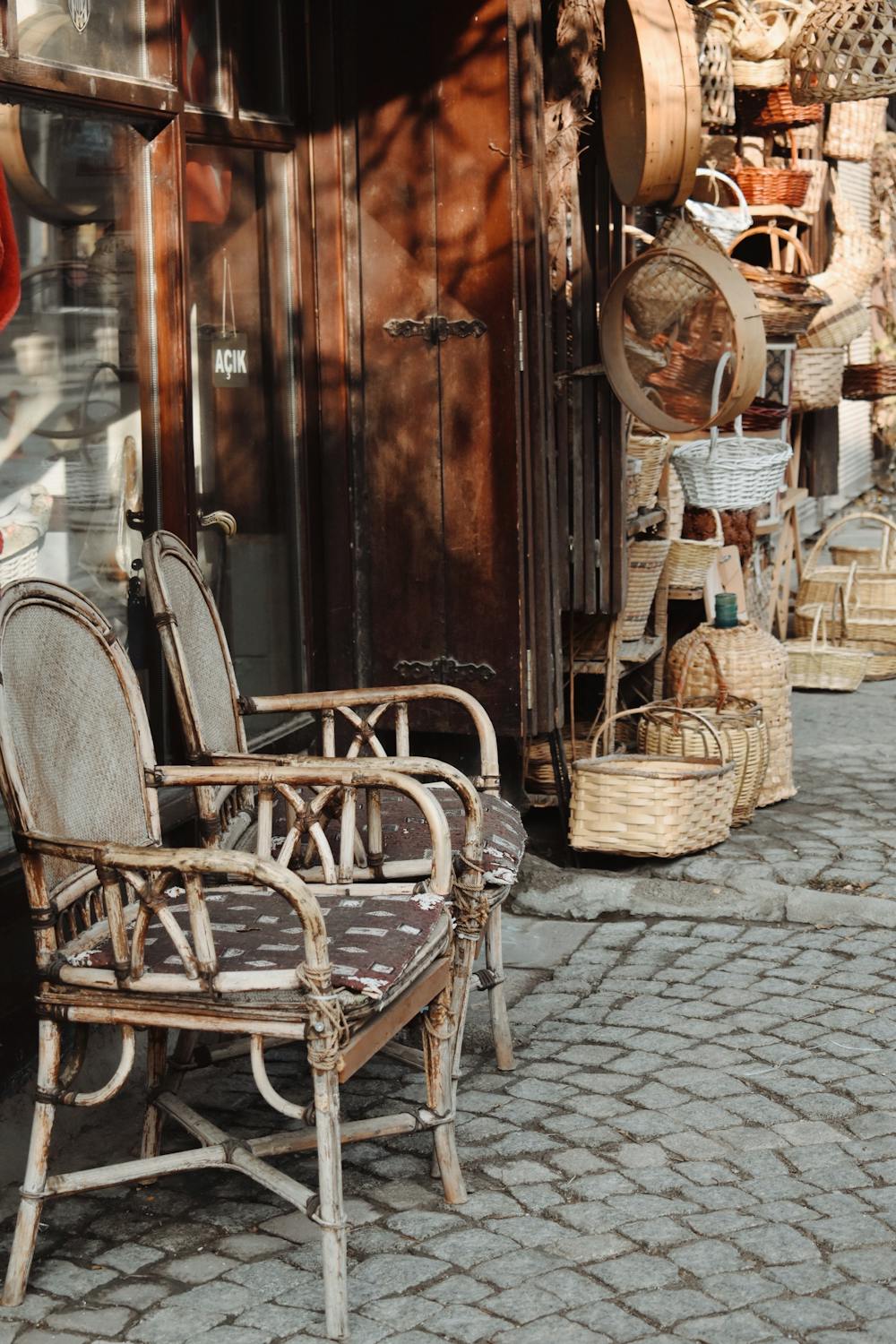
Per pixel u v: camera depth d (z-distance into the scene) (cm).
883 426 1522
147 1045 346
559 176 479
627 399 483
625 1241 286
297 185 459
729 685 564
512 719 470
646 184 449
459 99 447
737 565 704
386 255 462
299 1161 323
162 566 335
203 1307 269
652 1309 263
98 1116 347
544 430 461
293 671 477
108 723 297
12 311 344
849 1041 371
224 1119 343
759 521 797
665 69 438
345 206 463
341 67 457
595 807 493
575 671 551
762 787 568
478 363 457
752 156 804
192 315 412
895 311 1376
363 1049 264
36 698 279
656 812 484
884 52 618
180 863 253
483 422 459
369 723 360
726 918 464
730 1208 296
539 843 527
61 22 351
